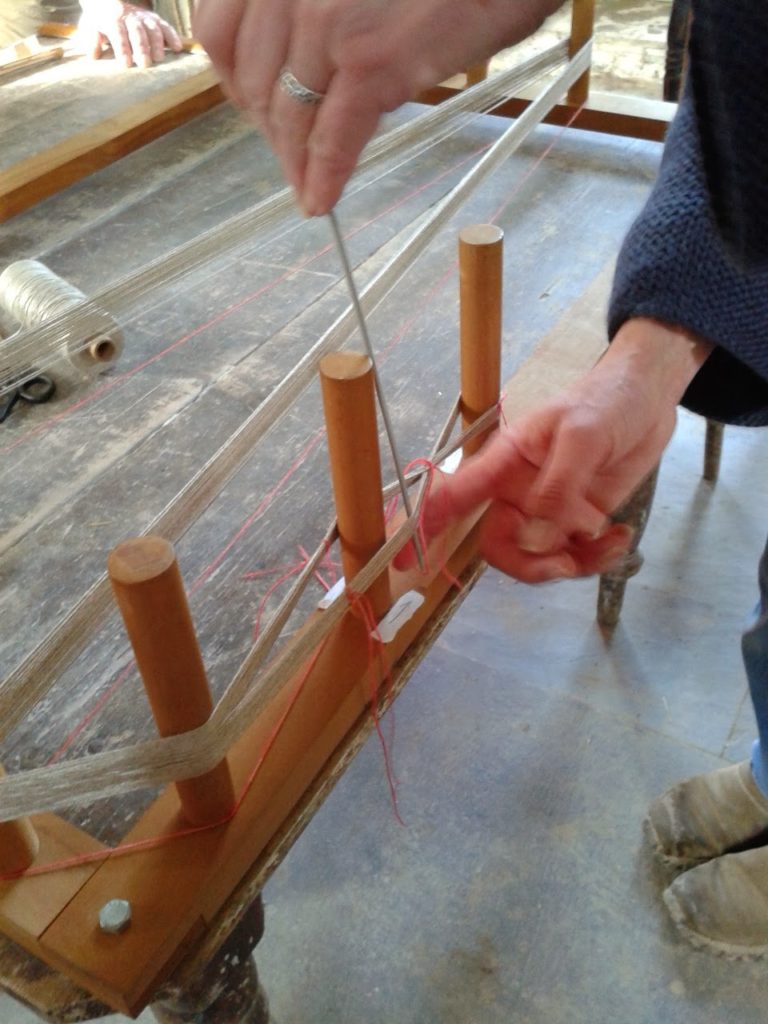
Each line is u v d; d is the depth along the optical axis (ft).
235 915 1.69
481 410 2.40
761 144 1.17
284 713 1.85
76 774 1.46
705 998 2.94
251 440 2.09
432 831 3.37
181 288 3.60
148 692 1.45
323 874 3.28
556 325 3.01
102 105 4.92
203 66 5.26
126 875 1.62
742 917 2.96
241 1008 1.95
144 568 1.28
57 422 2.98
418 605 2.06
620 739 3.61
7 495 2.70
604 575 3.64
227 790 1.65
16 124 4.80
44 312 3.06
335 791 3.50
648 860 3.27
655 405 1.74
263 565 2.42
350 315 2.37
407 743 3.63
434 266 3.66
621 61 8.35
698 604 4.05
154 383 3.13
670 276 1.71
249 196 4.22
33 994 1.57
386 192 4.23
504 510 1.70
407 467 2.24
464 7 1.07
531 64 4.33
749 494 4.52
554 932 3.11
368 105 1.09
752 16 1.09
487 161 3.18
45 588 2.39
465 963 3.05
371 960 3.07
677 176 1.76
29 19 6.35
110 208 4.20
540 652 3.92
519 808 3.42
